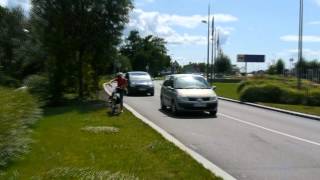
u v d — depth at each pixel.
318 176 10.02
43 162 10.26
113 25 31.73
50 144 12.64
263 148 13.55
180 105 22.45
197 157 11.55
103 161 10.47
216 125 19.06
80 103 28.62
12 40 48.41
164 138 14.10
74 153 11.41
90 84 32.41
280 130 17.75
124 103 30.05
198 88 23.58
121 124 17.52
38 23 32.28
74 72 31.17
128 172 9.37
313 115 23.53
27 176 8.97
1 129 9.83
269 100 33.00
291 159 11.92
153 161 10.59
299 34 41.06
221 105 30.39
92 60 32.16
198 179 9.04
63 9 31.19
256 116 23.17
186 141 14.75
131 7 32.16
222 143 14.41
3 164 9.76
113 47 32.28
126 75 40.47
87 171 9.14
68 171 9.12
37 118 16.28
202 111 23.09
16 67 42.53
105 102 29.14
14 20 50.91
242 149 13.35
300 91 32.59
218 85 61.22
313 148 13.64
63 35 30.58
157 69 136.25
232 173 10.24
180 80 24.08
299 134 16.69
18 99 12.20
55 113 22.09
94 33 31.44
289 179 9.73
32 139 13.01
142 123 17.92
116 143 12.98
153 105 28.80
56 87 28.56
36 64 40.44
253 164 11.24
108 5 31.34
